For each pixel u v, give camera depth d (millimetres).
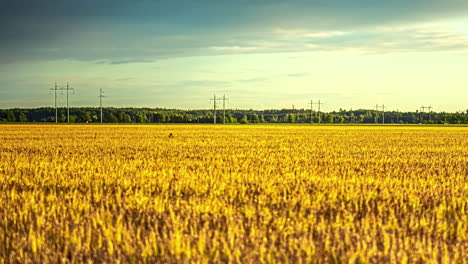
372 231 9750
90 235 9172
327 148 35438
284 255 8195
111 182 16062
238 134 62344
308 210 11930
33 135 57188
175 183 15477
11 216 10742
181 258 8188
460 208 12578
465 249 8922
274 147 35969
